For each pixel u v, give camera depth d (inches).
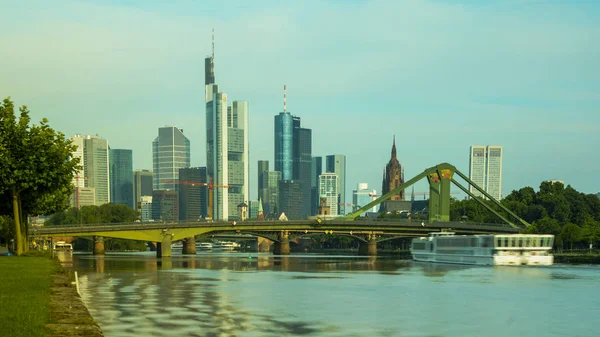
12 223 7588.6
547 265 6924.2
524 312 2834.6
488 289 3919.8
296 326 2241.6
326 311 2674.7
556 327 2426.2
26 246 5103.3
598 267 6530.5
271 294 3351.4
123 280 4030.5
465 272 5674.2
